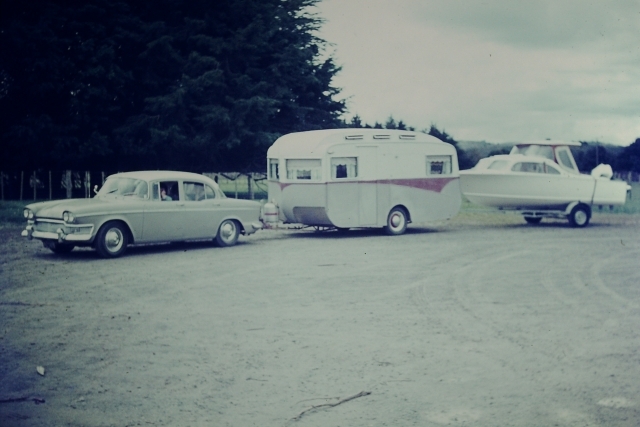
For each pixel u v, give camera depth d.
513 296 10.65
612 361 7.15
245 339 8.04
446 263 14.13
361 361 7.17
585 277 12.45
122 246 14.84
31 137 26.66
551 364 7.05
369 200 19.09
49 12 27.19
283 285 11.57
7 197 30.45
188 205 15.80
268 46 31.52
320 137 18.45
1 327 8.55
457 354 7.42
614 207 29.88
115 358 7.25
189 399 6.04
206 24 30.39
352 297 10.55
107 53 27.09
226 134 29.95
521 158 22.59
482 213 28.67
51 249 15.40
